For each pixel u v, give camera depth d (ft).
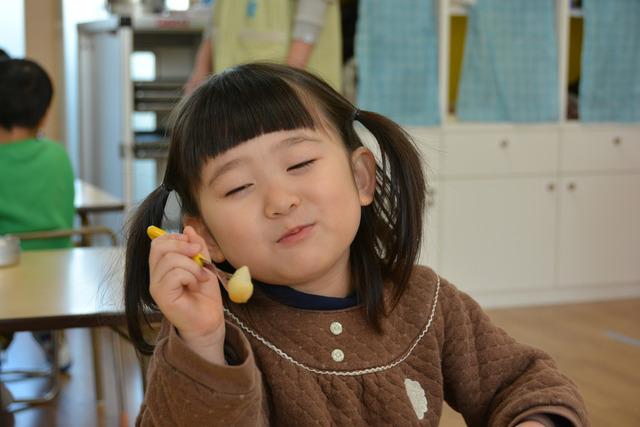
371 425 3.13
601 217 14.03
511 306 13.79
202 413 2.54
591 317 13.00
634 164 14.08
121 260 3.68
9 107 8.77
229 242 2.94
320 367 3.11
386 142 3.43
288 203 2.86
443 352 3.44
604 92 13.79
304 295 3.17
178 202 3.14
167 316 2.58
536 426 3.09
